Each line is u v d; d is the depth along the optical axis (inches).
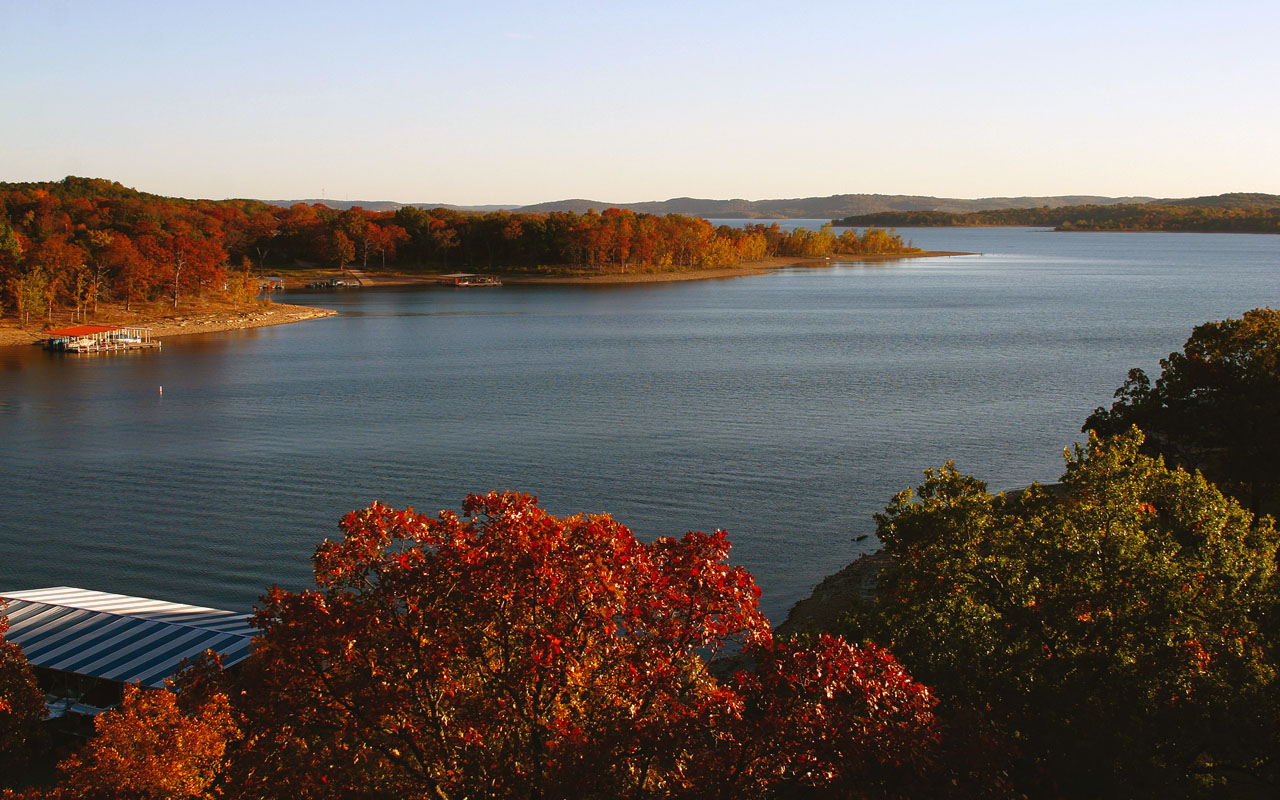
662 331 7116.1
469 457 3253.0
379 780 812.6
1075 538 1108.5
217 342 6481.3
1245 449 1996.8
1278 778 869.2
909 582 1203.2
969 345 6225.4
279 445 3432.6
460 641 780.0
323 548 825.5
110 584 2137.1
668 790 738.2
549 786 691.4
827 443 3449.8
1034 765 884.6
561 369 5251.0
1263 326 2049.7
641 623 808.3
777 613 2017.7
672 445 3422.7
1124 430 2153.1
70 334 6072.8
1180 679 960.3
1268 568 1121.4
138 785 877.8
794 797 787.4
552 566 772.6
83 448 3378.4
